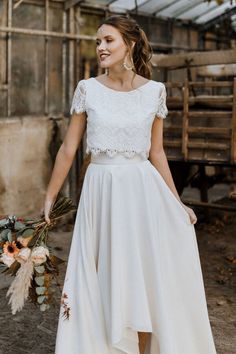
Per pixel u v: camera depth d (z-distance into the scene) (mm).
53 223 2957
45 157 7285
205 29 9562
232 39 10000
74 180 7617
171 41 9164
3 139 6750
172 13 8875
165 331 2828
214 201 8234
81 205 2941
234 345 3873
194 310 3023
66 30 7453
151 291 2889
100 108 2814
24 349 3725
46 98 7277
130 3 8070
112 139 2830
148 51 2998
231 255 6164
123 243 2865
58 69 7418
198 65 6352
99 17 7930
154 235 2865
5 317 4262
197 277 3041
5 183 6828
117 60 2832
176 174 6777
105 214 2861
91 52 7824
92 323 2838
